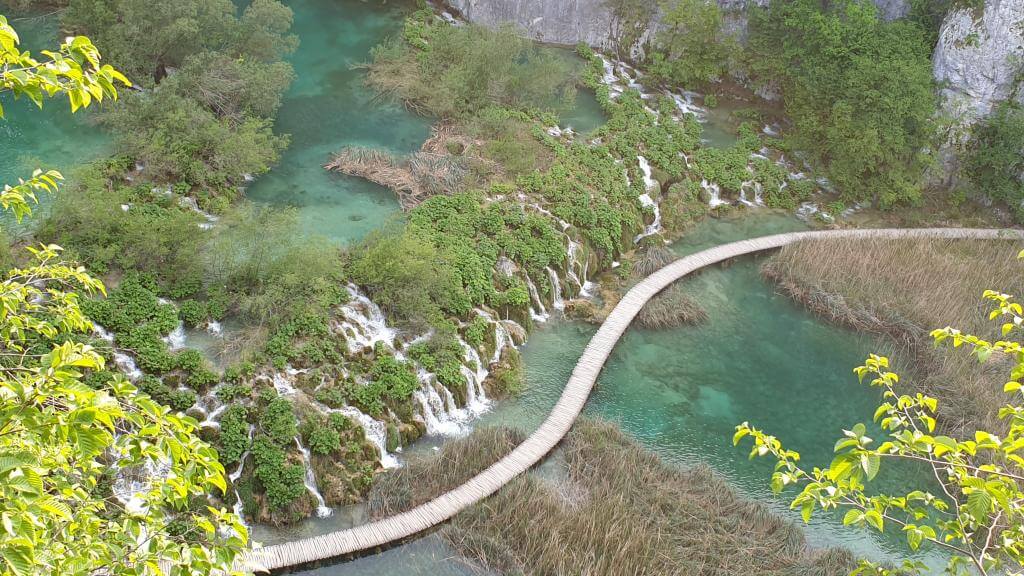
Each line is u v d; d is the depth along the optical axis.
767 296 41.97
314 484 29.05
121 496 26.45
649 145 49.56
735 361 37.81
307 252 33.44
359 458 29.95
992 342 38.28
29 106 42.31
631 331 38.91
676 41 56.62
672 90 57.59
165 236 32.84
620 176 46.44
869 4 50.69
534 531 27.41
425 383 32.94
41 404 12.00
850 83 47.34
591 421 32.91
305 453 29.30
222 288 33.06
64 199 32.28
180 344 31.19
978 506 12.38
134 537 13.66
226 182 40.00
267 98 43.38
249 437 28.98
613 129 50.56
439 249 37.84
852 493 16.11
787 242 45.09
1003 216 49.12
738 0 57.62
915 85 46.22
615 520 28.17
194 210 37.72
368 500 29.09
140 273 32.47
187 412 28.80
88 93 12.43
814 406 35.72
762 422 34.69
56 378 11.77
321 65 52.25
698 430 34.00
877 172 49.28
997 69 47.81
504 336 36.38
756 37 54.75
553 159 46.59
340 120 47.50
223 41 45.78
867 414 35.56
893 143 46.38
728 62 58.00
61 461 12.68
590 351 36.59
